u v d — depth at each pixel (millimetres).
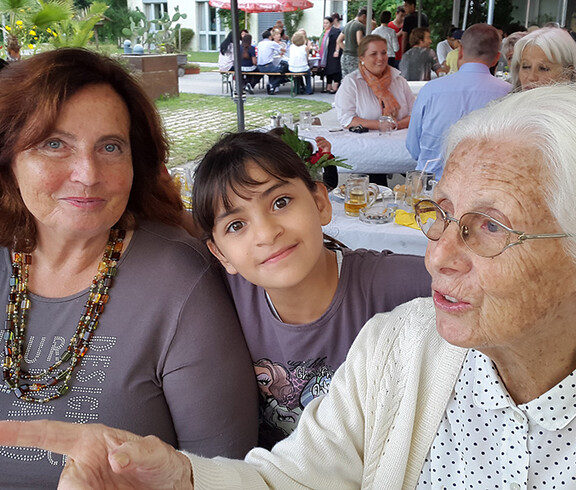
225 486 1036
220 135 1439
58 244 1410
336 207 3057
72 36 9680
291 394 1475
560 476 890
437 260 803
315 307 1392
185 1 30906
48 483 1385
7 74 1299
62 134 1281
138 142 1472
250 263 1290
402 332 1122
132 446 884
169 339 1398
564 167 729
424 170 3012
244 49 14422
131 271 1432
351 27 11711
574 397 861
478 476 976
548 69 3715
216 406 1409
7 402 1396
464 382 1004
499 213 768
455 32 9633
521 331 790
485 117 826
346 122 4969
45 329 1420
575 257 753
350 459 1140
